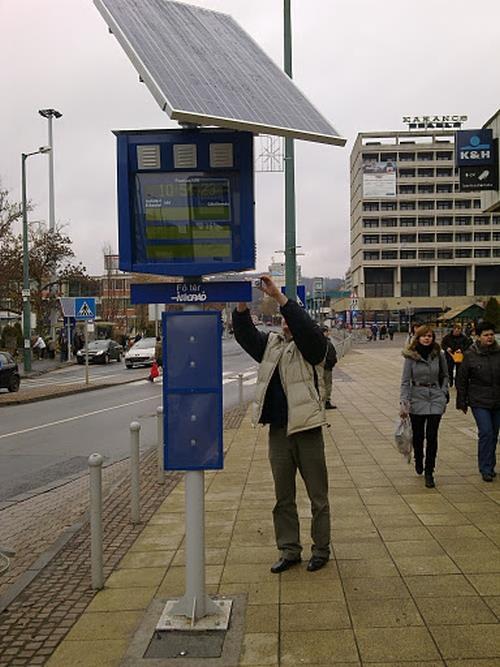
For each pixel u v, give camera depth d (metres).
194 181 4.39
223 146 4.35
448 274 113.81
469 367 7.87
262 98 4.42
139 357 35.91
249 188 4.35
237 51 4.92
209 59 4.50
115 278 83.62
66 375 33.03
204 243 4.42
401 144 111.44
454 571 4.92
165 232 4.41
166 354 4.23
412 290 114.06
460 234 112.06
